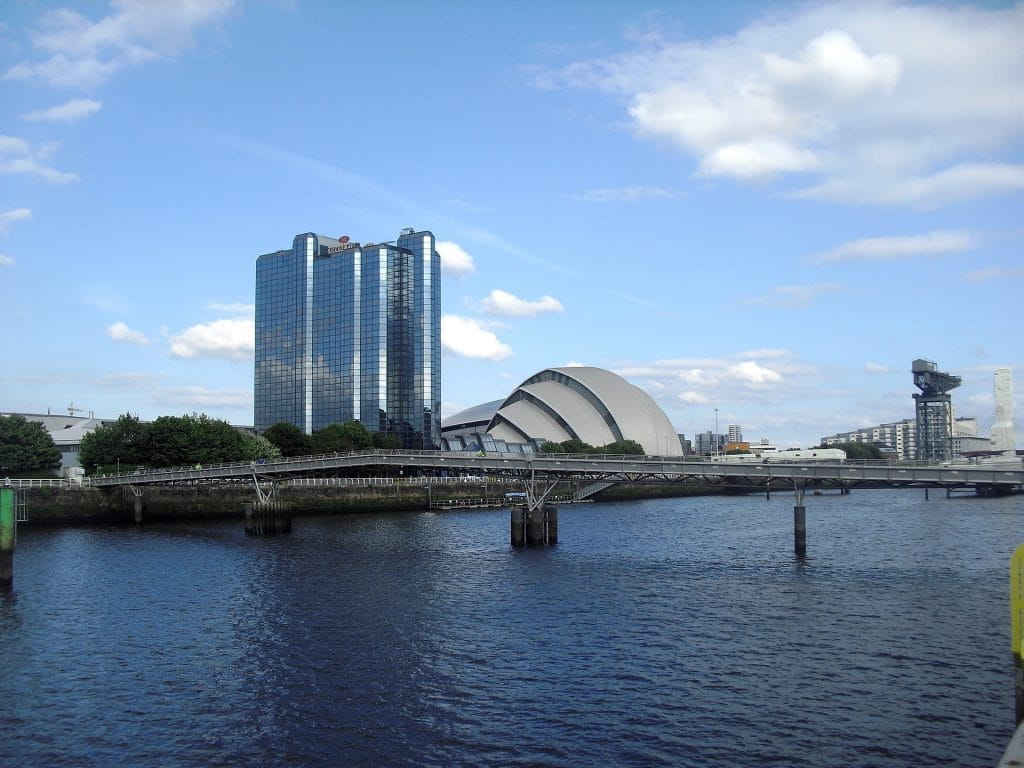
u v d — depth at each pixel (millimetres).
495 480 174875
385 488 153875
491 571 71750
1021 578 22438
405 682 38844
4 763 30125
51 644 46500
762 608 54781
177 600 58719
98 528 115625
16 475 140500
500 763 29688
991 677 39062
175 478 116500
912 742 31219
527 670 40625
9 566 66500
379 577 68500
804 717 33906
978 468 73750
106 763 30031
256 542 96750
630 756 30172
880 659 42219
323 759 30203
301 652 44156
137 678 39875
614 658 42688
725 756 30078
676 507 167375
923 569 71875
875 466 76688
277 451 165500
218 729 33125
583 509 161625
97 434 151250
